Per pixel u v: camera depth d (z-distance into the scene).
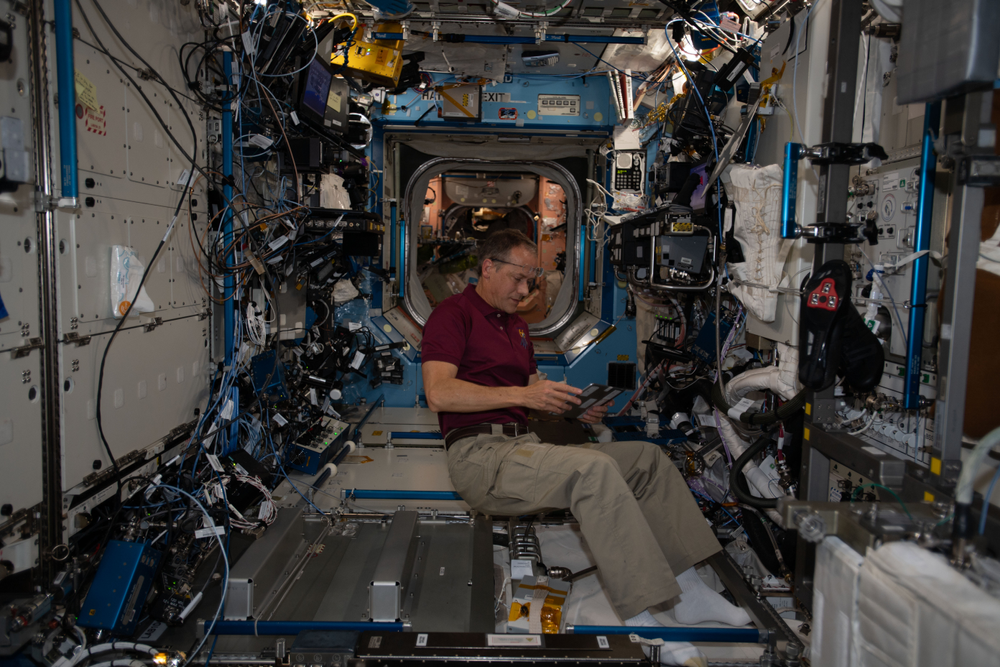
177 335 2.51
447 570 2.29
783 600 2.20
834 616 1.28
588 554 2.50
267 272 3.05
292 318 3.54
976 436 1.69
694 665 1.77
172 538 2.09
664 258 3.21
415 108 4.55
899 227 2.00
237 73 2.83
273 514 2.45
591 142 5.00
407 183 5.35
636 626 1.94
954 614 0.97
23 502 1.68
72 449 1.86
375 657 1.69
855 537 1.26
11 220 1.63
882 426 2.10
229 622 1.90
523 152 5.24
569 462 1.99
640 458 2.28
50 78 1.72
